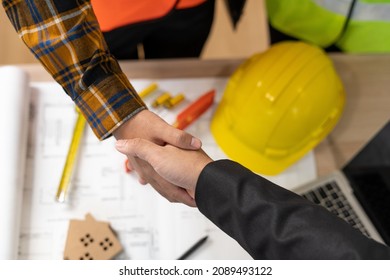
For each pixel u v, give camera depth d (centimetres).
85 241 58
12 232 56
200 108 67
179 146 46
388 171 71
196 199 41
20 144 61
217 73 71
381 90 68
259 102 61
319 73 60
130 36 72
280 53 62
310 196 63
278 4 77
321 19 74
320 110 61
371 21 70
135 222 61
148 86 69
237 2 69
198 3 72
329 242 34
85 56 46
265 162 66
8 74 63
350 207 63
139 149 45
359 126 70
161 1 66
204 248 60
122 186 63
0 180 57
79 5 46
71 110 67
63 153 64
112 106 47
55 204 61
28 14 46
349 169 71
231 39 106
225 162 40
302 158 68
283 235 35
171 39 80
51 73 48
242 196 37
